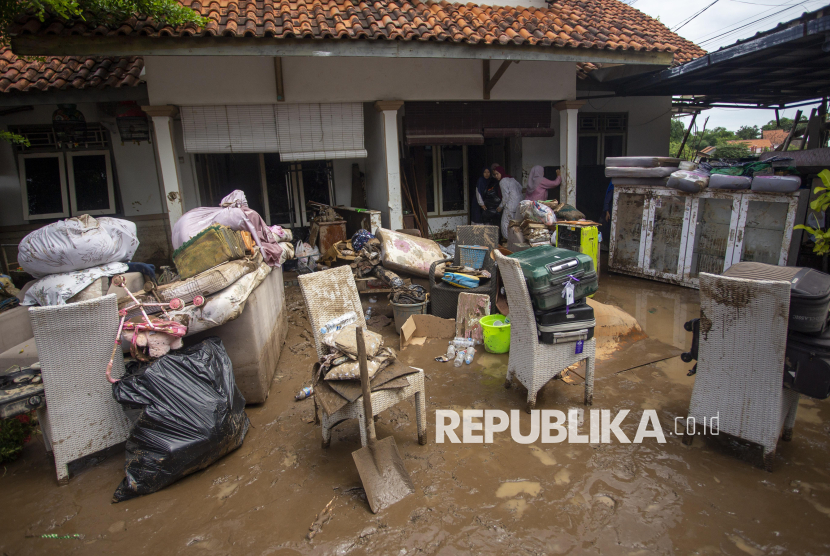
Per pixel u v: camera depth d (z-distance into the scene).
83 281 3.78
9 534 2.59
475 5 7.46
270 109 6.56
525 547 2.36
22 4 4.43
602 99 9.73
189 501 2.79
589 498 2.68
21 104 6.48
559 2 9.45
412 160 9.11
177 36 4.89
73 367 2.93
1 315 4.08
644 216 6.94
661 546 2.33
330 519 2.60
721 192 5.99
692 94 9.59
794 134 11.71
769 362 2.75
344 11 6.22
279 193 9.13
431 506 2.65
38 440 3.56
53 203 7.84
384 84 6.88
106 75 6.66
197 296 3.40
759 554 2.27
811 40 5.61
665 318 5.50
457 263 5.83
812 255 5.75
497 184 8.73
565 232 6.78
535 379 3.49
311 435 3.43
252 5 5.90
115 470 3.14
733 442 3.17
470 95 7.29
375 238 6.57
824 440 3.16
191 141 6.41
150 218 8.14
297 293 7.11
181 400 2.91
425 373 4.33
